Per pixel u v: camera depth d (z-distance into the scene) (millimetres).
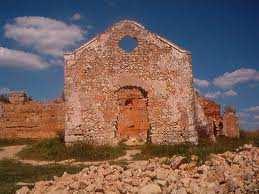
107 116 31469
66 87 31703
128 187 14391
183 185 14328
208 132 33906
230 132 42219
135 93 38750
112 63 31875
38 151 30500
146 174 15336
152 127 31438
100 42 32031
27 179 20500
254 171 15680
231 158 17484
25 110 42812
